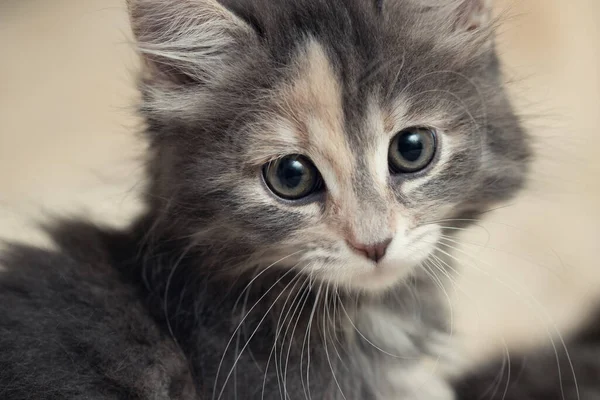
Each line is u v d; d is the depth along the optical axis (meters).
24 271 0.31
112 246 0.33
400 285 0.32
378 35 0.30
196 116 0.30
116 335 0.31
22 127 0.47
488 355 0.37
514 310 0.38
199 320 0.31
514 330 0.38
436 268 0.32
